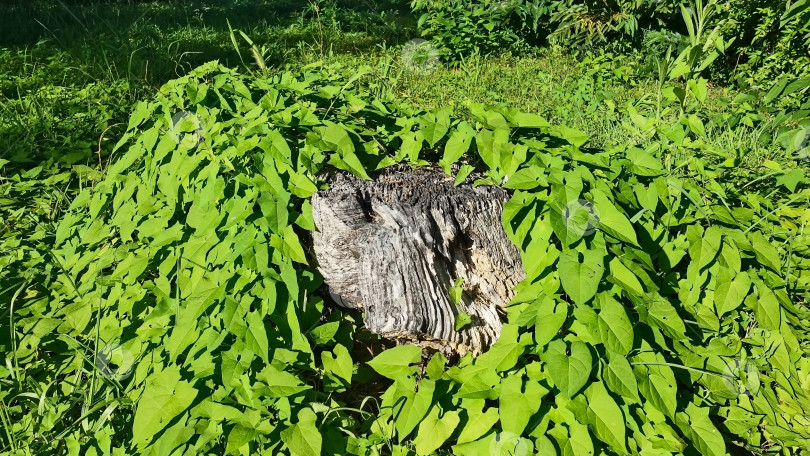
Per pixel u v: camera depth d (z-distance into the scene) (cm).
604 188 208
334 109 263
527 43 862
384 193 217
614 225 197
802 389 213
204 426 177
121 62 640
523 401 181
